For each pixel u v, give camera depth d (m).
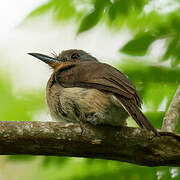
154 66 11.81
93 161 10.80
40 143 8.62
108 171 10.59
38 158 10.76
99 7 11.96
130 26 12.53
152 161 9.12
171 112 10.08
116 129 9.05
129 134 9.03
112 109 9.65
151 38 11.80
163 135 9.02
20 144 8.53
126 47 11.74
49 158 10.75
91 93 9.77
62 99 10.10
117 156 9.16
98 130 8.93
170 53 11.87
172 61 11.85
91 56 13.60
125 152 9.09
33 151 8.70
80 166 10.84
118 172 10.48
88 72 10.34
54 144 8.70
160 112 10.84
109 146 8.99
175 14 12.34
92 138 8.87
